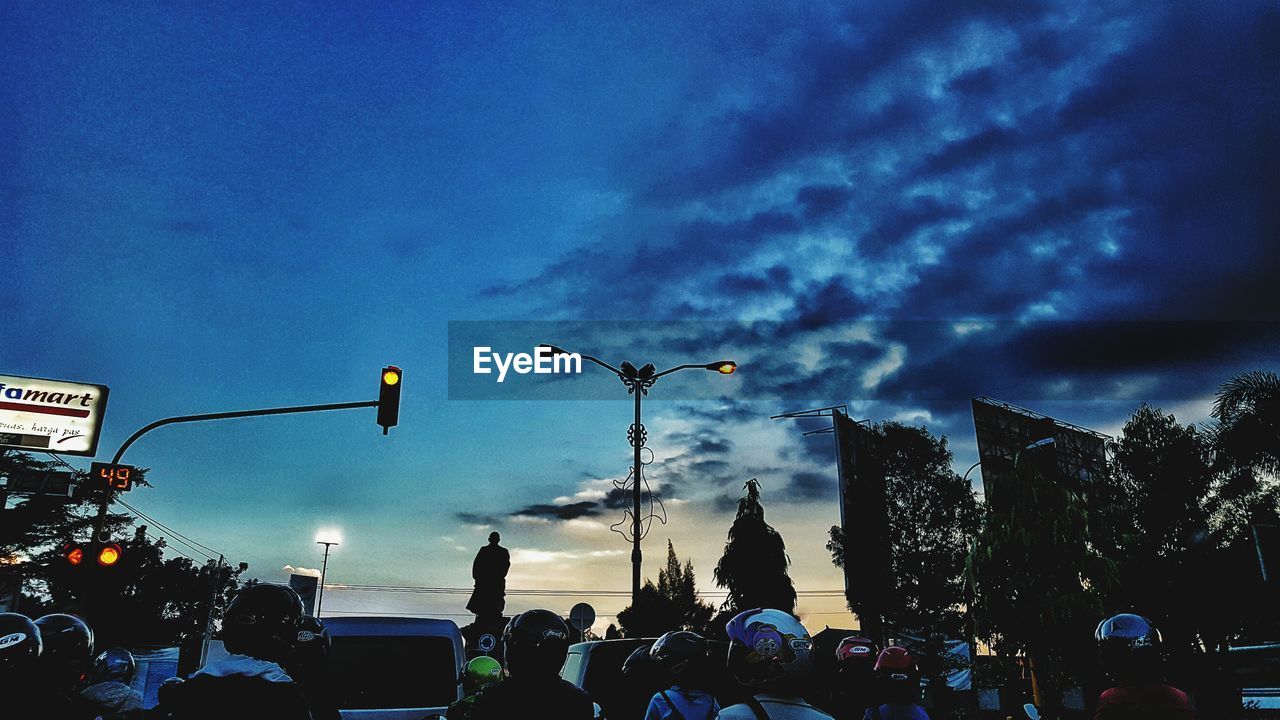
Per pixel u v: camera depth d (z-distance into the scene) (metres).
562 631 3.16
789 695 2.87
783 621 2.96
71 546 17.08
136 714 3.90
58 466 31.95
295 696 2.92
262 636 3.04
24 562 40.84
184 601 58.78
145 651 15.61
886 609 30.62
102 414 28.44
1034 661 12.10
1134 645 3.71
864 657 4.99
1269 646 17.80
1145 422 29.48
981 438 39.31
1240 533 27.05
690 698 4.31
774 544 21.28
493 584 14.67
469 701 3.40
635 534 21.69
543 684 3.08
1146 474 28.38
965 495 31.61
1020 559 12.52
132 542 52.25
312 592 35.22
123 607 52.47
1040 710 11.77
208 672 2.87
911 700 4.82
